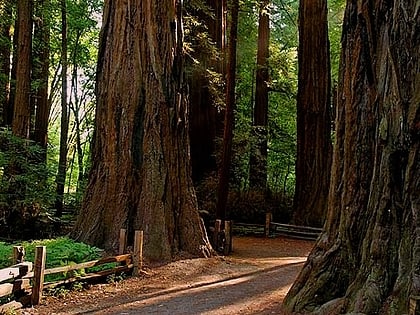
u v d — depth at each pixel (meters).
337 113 7.59
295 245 17.81
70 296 8.81
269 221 20.30
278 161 31.44
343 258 6.97
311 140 20.53
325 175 20.39
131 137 12.90
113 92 13.09
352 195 7.00
